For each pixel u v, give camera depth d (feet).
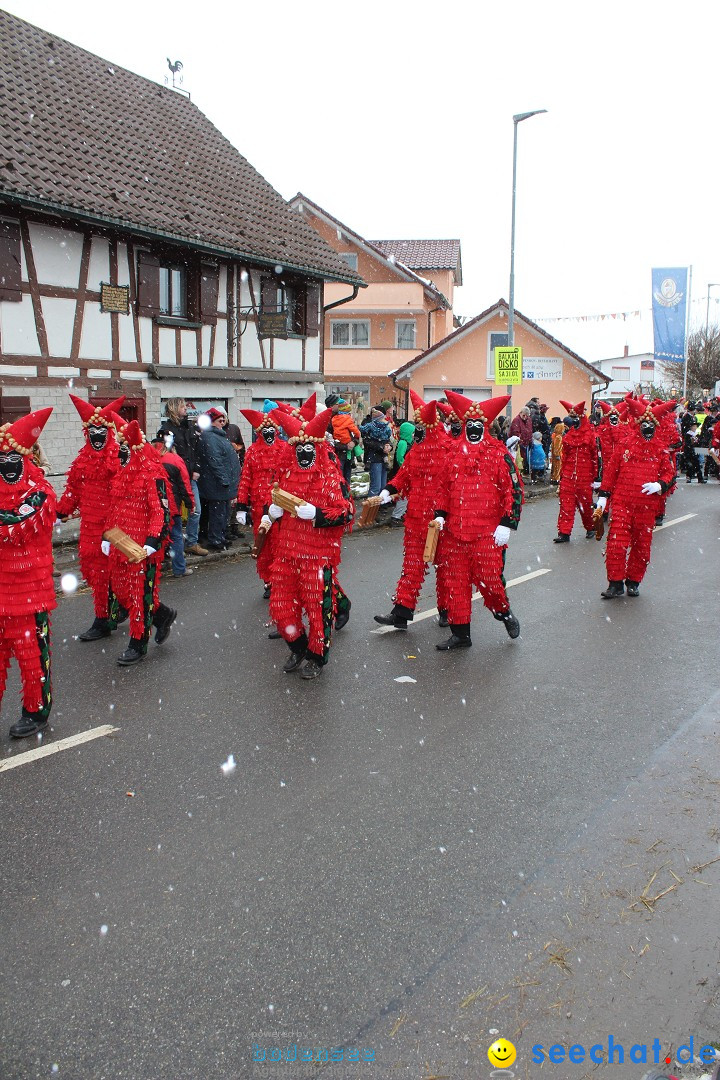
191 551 38.34
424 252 133.39
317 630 21.77
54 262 44.55
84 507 24.48
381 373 118.52
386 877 13.11
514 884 12.94
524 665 23.24
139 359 50.34
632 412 30.01
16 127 46.85
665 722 19.20
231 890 12.77
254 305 59.88
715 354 187.21
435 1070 9.54
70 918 12.13
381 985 10.81
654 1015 10.38
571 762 17.13
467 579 24.30
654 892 12.78
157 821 14.75
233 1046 9.84
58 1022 10.19
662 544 42.47
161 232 48.57
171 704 20.20
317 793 15.78
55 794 15.70
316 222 116.06
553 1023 10.23
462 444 23.91
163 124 62.95
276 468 22.24
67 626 26.81
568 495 42.47
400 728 18.85
